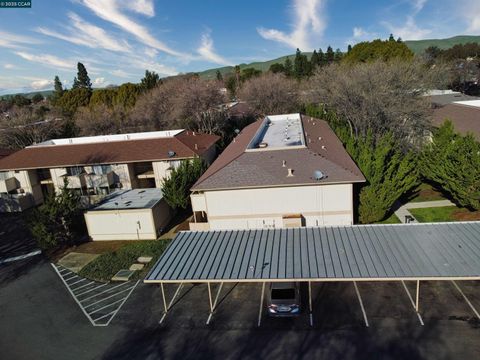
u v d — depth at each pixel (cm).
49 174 4516
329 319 1947
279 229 2425
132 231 3180
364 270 1900
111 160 4016
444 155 3169
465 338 1723
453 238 2123
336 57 12138
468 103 5156
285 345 1791
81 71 12631
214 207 2817
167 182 3250
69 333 2019
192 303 2192
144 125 7931
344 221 2733
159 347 1852
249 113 7625
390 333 1802
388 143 3591
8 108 10975
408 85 4700
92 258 2903
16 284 2611
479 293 2045
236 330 1927
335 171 2705
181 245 2330
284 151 2959
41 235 2956
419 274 1825
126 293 2361
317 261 2023
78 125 7725
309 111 6119
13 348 1939
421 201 3425
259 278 1920
